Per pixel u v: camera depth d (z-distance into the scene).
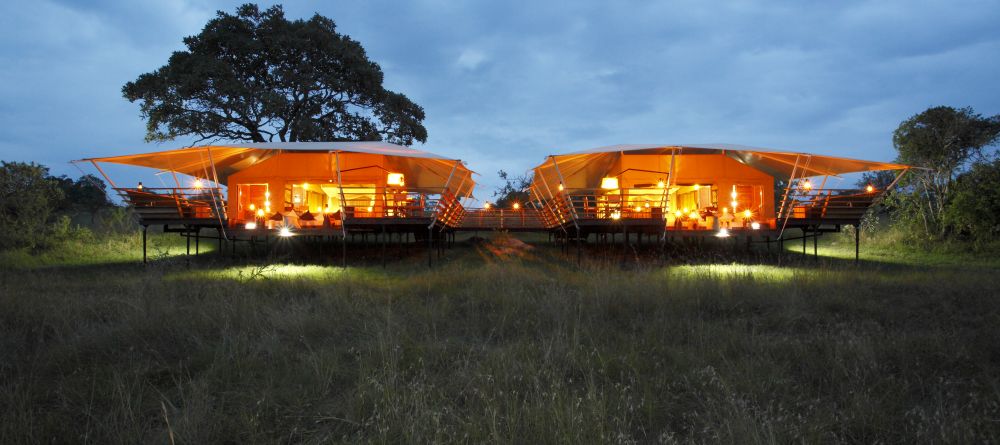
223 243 20.52
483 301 8.66
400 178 17.53
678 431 3.94
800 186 16.16
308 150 14.48
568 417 3.71
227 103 24.41
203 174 17.88
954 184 19.20
